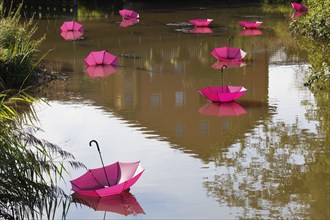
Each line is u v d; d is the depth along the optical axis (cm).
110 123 1063
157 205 747
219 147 941
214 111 1131
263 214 719
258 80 1348
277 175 829
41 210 716
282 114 1097
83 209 738
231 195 768
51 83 1338
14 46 1397
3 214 699
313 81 1306
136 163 810
